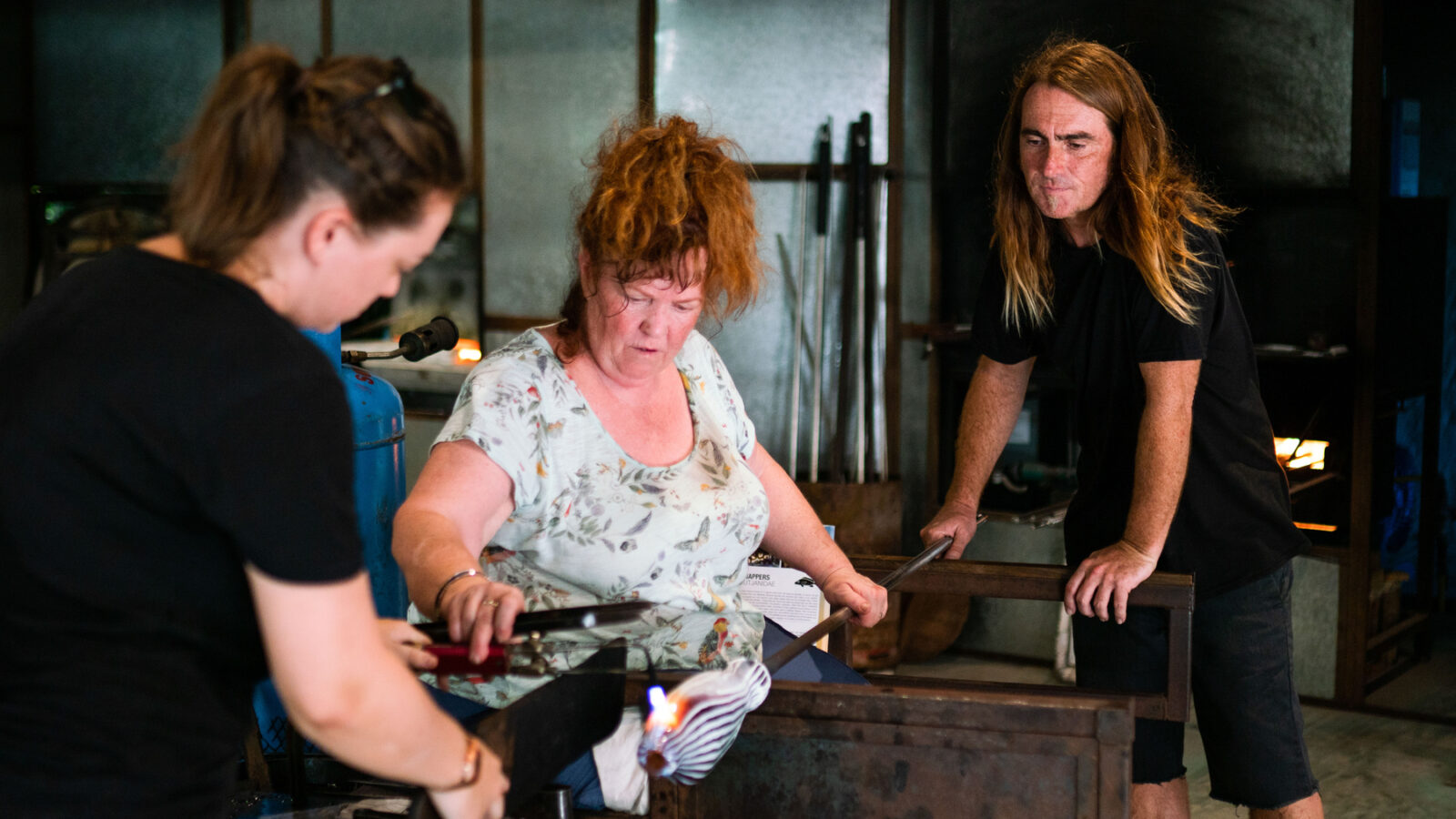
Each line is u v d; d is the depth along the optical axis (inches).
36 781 39.7
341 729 41.0
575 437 67.1
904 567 86.4
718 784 63.2
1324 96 155.1
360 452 88.7
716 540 69.9
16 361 41.0
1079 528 95.3
